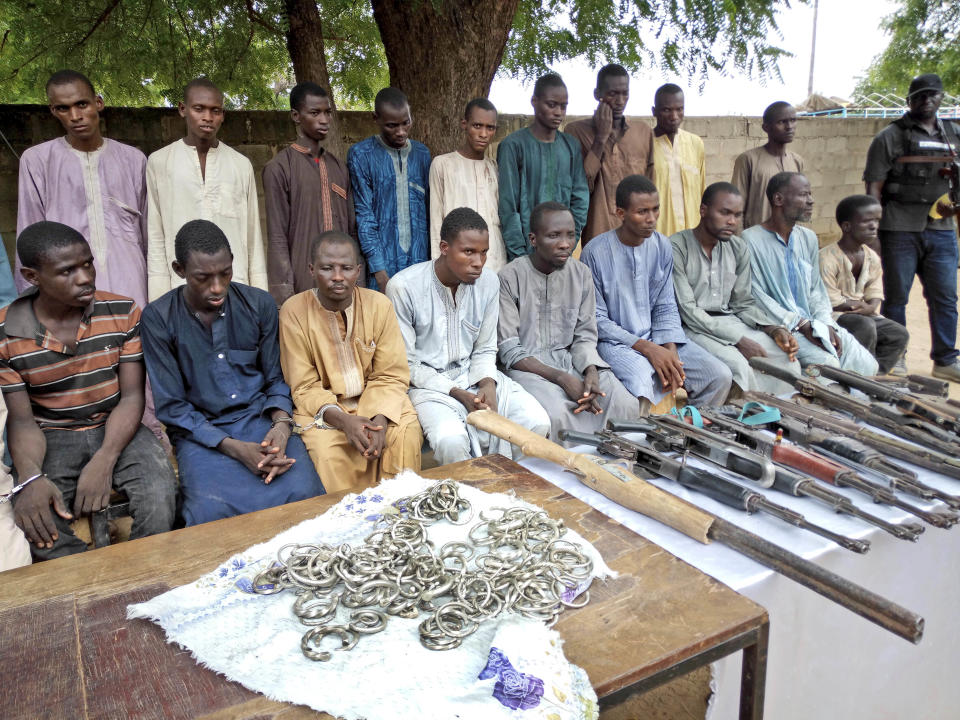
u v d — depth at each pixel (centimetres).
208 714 112
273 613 137
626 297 387
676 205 487
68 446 256
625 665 121
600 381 352
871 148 517
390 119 380
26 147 461
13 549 218
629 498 186
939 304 532
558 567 145
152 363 265
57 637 131
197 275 251
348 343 292
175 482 255
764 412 229
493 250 416
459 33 488
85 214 343
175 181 350
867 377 260
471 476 198
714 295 418
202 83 342
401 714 111
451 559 154
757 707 142
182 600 140
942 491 196
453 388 316
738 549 164
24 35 470
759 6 475
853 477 190
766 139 811
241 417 273
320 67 483
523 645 122
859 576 179
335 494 190
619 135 461
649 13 498
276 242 376
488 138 397
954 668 216
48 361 251
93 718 111
